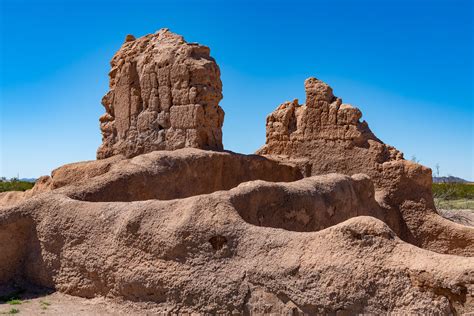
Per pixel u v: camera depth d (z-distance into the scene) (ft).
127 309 22.29
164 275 21.58
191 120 38.32
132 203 24.26
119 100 42.80
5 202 44.01
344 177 34.12
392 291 18.35
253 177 40.45
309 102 44.34
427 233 40.52
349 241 19.63
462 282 17.25
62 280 24.50
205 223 21.63
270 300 19.85
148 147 40.40
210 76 39.37
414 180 40.93
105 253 23.30
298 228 28.48
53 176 39.58
